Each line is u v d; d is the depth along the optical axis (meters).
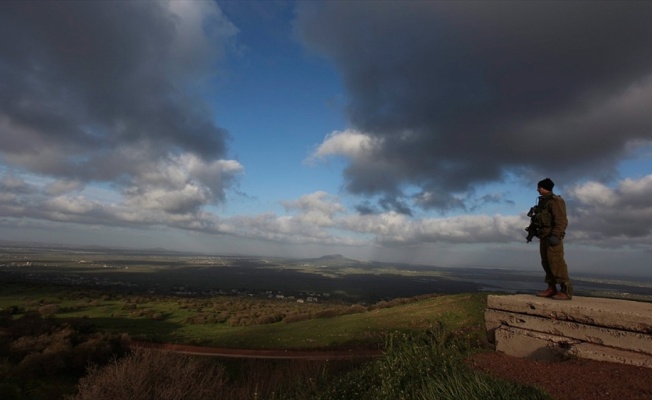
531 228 7.80
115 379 11.01
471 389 4.82
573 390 4.72
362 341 26.69
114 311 55.94
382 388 6.05
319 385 8.52
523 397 4.48
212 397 10.93
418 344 7.39
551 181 7.60
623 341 5.78
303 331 35.62
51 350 24.00
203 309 63.84
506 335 7.29
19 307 53.31
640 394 4.41
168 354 12.09
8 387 19.61
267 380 10.84
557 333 6.65
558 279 7.30
